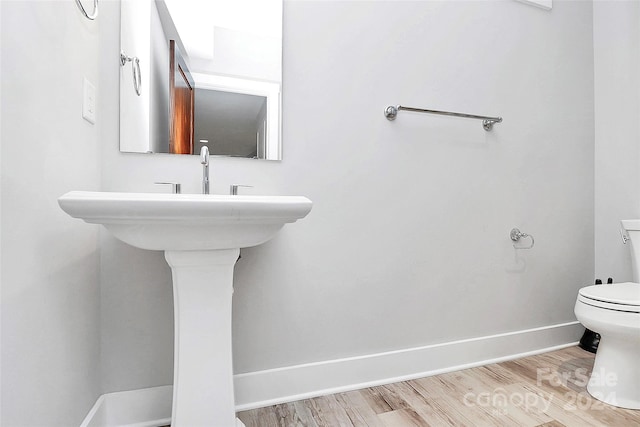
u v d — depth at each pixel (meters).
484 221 1.77
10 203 0.72
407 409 1.32
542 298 1.91
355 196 1.52
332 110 1.48
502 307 1.81
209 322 1.00
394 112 1.55
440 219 1.67
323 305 1.47
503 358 1.78
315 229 1.46
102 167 1.21
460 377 1.59
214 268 1.00
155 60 1.29
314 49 1.46
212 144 1.33
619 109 1.98
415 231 1.62
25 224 0.77
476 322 1.75
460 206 1.71
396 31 1.59
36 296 0.81
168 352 1.28
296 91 1.43
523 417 1.26
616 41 1.99
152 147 1.26
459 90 1.71
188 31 1.33
